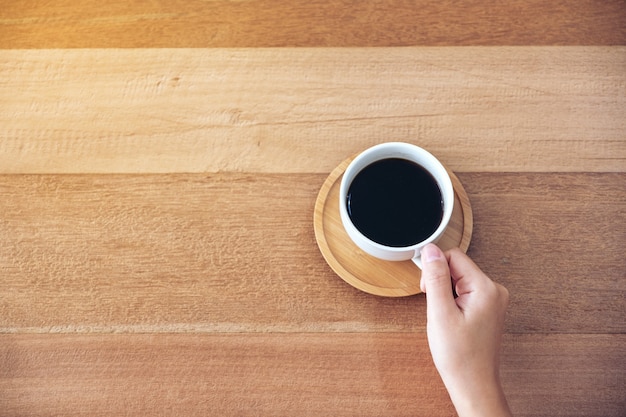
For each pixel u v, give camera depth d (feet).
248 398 2.06
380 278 2.10
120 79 2.28
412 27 2.32
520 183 2.19
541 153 2.22
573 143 2.22
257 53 2.30
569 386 2.06
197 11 2.33
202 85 2.27
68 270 2.14
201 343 2.09
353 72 2.28
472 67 2.29
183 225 2.17
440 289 1.92
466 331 1.93
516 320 2.10
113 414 2.06
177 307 2.12
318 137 2.23
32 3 2.34
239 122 2.24
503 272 2.13
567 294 2.12
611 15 2.33
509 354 2.08
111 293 2.13
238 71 2.29
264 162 2.21
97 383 2.07
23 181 2.21
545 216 2.17
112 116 2.25
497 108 2.25
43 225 2.18
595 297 2.11
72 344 2.10
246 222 2.17
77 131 2.24
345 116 2.25
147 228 2.17
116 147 2.23
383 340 2.09
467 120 2.24
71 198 2.19
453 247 2.12
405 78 2.28
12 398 2.07
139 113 2.25
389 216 2.02
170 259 2.15
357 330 2.10
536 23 2.32
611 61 2.29
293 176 2.20
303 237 2.16
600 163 2.21
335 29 2.32
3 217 2.18
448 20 2.33
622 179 2.20
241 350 2.09
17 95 2.28
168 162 2.21
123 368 2.08
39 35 2.32
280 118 2.24
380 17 2.33
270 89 2.27
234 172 2.20
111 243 2.16
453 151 2.22
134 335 2.10
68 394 2.07
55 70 2.29
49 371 2.08
